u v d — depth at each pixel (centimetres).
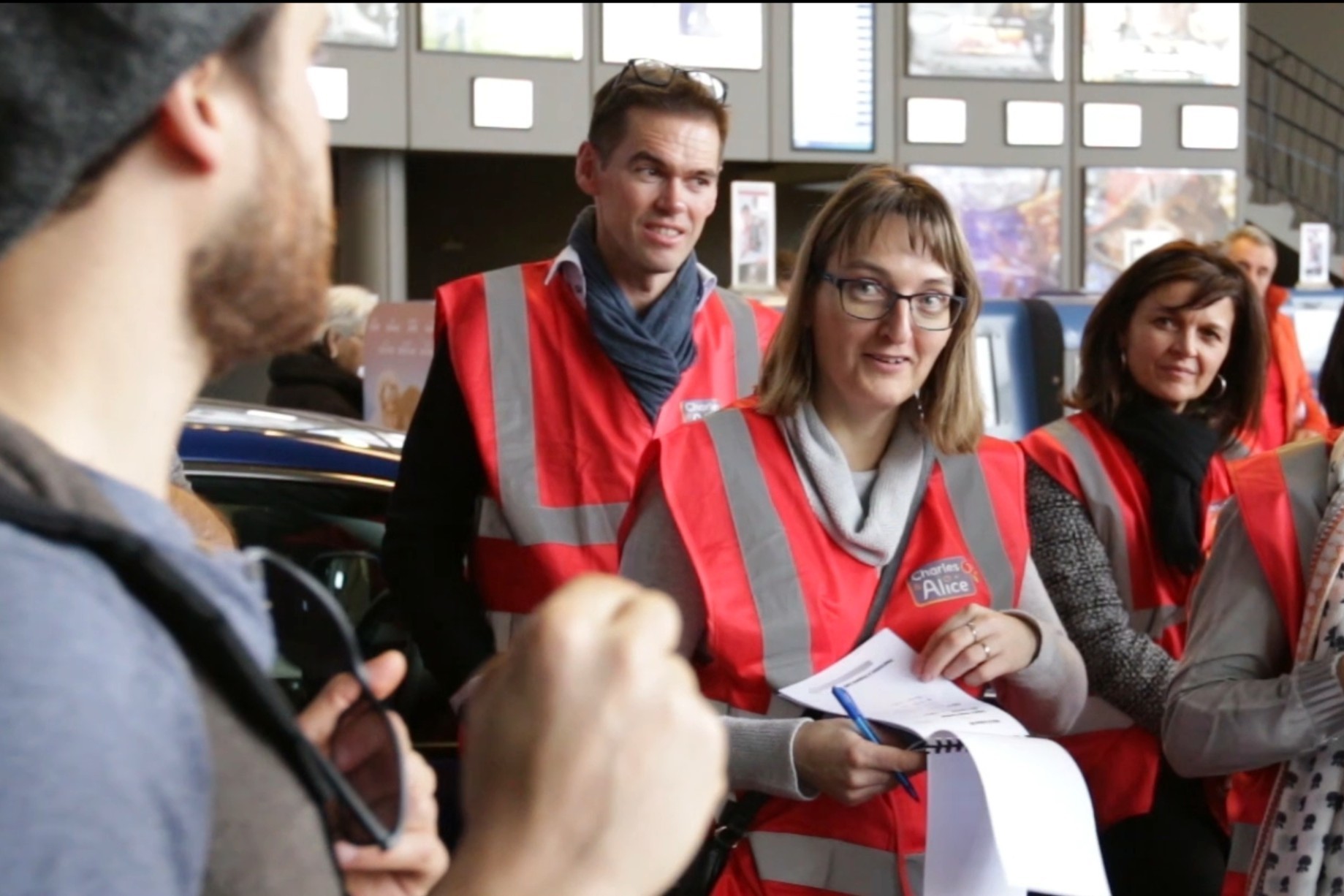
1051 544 234
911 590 180
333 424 251
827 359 182
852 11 736
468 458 228
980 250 771
